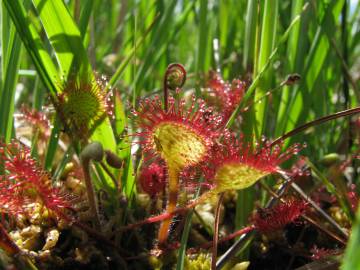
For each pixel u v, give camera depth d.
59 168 0.07
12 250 0.05
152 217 0.06
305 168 0.07
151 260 0.06
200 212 0.07
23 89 0.11
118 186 0.06
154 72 0.11
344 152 0.08
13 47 0.06
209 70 0.09
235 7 0.11
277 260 0.07
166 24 0.10
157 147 0.05
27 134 0.09
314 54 0.07
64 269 0.06
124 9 0.12
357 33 0.10
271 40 0.07
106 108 0.06
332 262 0.06
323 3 0.08
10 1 0.06
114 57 0.13
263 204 0.07
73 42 0.06
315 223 0.06
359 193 0.07
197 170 0.06
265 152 0.05
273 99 0.08
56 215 0.06
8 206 0.05
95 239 0.06
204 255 0.06
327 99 0.09
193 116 0.05
